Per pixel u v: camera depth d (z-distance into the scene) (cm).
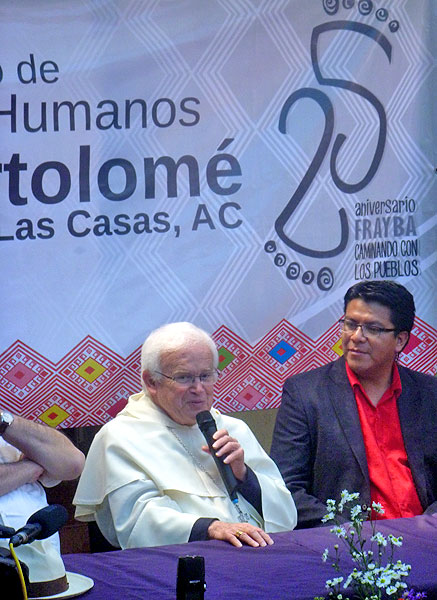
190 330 770
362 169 946
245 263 920
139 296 897
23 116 867
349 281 947
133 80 888
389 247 956
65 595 504
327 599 494
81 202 881
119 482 728
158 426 759
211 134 908
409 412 845
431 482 840
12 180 866
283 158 925
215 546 607
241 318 922
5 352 867
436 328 970
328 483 827
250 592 507
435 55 958
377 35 943
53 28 869
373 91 945
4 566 424
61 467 580
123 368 894
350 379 851
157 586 520
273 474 791
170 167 899
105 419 891
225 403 922
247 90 913
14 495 561
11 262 868
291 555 576
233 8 905
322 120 933
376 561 551
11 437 569
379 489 823
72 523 960
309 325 939
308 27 925
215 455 715
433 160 962
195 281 909
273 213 925
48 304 875
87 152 881
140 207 894
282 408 857
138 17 884
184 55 897
